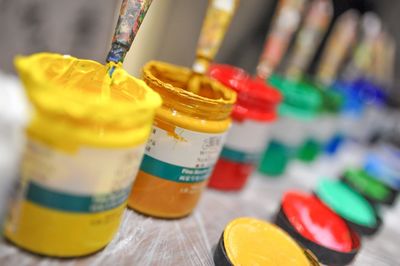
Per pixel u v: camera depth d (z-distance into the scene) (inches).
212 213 19.7
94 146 11.2
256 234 16.8
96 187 11.7
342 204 23.2
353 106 37.6
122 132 11.8
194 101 15.5
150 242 15.6
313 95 27.6
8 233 12.2
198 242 16.7
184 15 26.4
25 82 11.1
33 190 11.5
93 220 12.3
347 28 32.8
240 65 37.5
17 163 11.4
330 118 31.9
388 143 41.9
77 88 14.5
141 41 20.0
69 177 11.3
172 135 15.6
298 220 19.1
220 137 16.8
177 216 17.5
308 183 28.3
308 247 17.8
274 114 22.9
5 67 20.7
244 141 21.1
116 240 15.0
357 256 19.4
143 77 16.4
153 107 12.6
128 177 12.9
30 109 11.1
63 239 12.0
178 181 16.3
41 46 21.6
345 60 38.1
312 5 28.2
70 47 21.9
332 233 19.0
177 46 27.5
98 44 21.9
